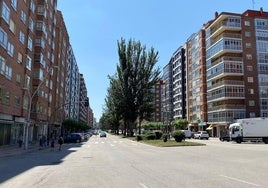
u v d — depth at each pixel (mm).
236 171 13984
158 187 9961
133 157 22859
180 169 14906
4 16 35906
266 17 87375
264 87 84188
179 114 130250
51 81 69250
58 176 13203
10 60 39531
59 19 80438
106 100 93000
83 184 10898
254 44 85375
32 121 55281
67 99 112438
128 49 68250
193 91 107062
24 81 47438
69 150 34312
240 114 81750
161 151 29625
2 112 36969
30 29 49938
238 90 82812
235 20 85188
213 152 27234
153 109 69688
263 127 51156
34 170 15766
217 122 86625
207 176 12391
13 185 10945
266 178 11781
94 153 28078
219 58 87062
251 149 31250
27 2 47750
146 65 68688
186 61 115625
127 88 68125
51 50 68562
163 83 159250
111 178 12234
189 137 77812
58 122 84812
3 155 27531
